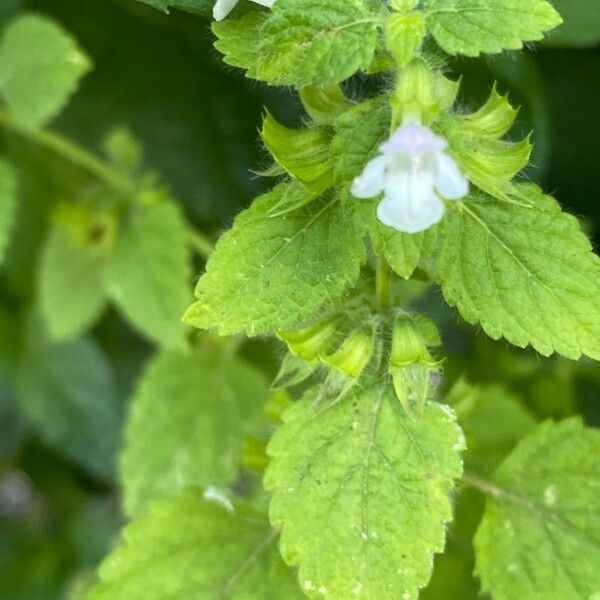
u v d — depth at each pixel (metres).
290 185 0.16
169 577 0.18
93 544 0.28
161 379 0.22
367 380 0.17
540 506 0.18
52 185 0.26
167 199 0.23
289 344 0.17
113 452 0.27
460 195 0.15
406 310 0.17
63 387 0.27
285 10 0.16
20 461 0.30
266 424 0.22
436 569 0.20
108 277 0.23
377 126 0.16
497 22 0.15
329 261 0.16
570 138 0.26
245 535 0.18
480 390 0.20
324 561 0.17
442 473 0.17
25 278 0.27
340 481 0.17
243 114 0.26
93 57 0.26
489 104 0.16
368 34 0.16
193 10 0.17
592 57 0.25
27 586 0.28
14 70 0.22
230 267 0.16
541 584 0.18
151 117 0.26
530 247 0.16
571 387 0.23
